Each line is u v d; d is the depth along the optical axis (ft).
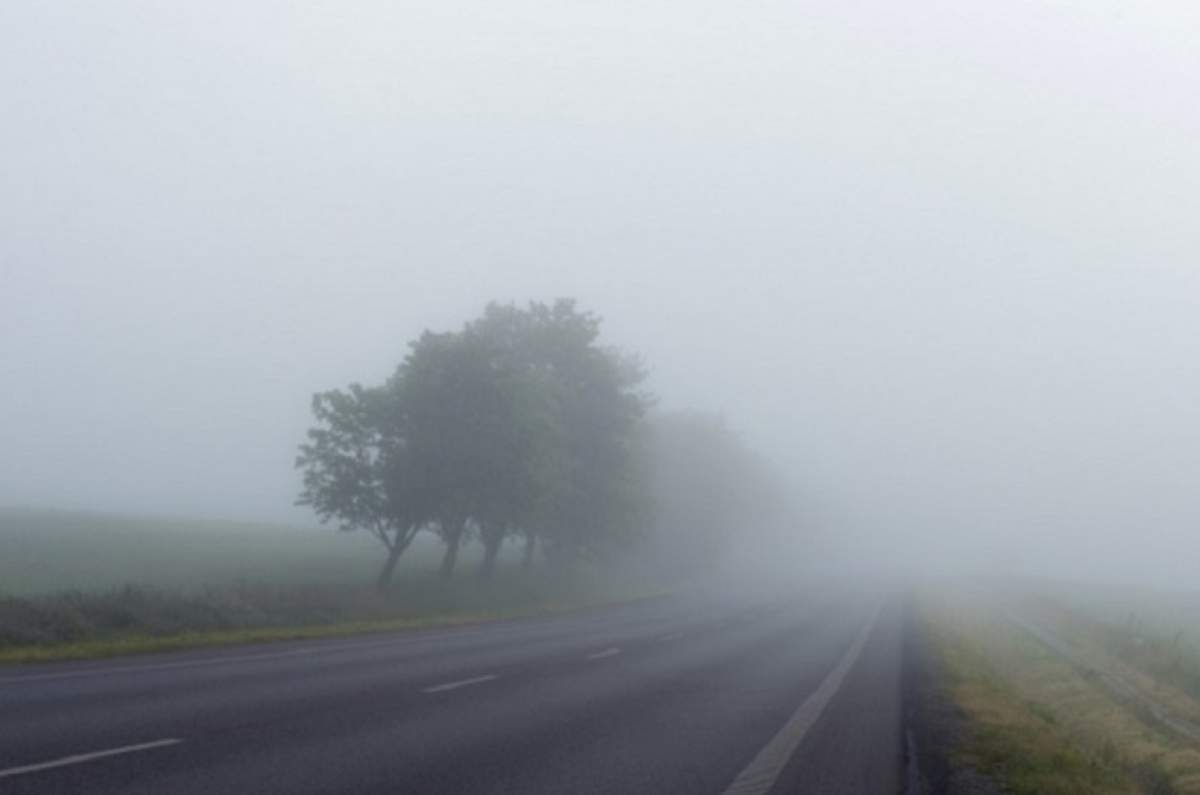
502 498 202.39
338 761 54.13
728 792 53.36
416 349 200.23
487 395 198.39
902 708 92.12
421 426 196.85
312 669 92.99
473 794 48.85
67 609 112.57
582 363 265.54
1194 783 72.79
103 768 49.26
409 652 114.73
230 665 92.63
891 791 57.06
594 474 264.93
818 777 59.47
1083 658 171.63
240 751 55.01
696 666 117.39
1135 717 109.50
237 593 145.69
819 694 98.17
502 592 229.25
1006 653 177.27
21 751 51.98
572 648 131.03
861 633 183.21
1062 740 83.05
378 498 195.52
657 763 59.77
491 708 76.48
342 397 196.03
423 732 64.44
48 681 76.89
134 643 104.32
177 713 65.51
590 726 71.41
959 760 68.74
